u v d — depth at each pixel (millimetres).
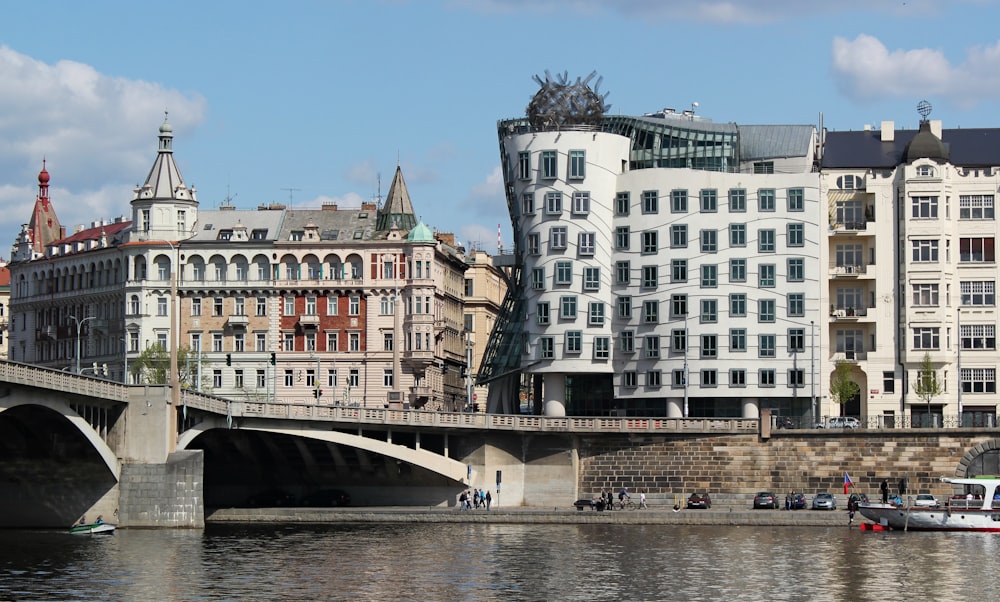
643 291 151375
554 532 120188
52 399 108312
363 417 134125
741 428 138250
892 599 85750
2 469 119812
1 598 83750
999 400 145375
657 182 151625
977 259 147125
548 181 152625
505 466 141500
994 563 99438
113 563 97375
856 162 150625
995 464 134125
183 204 177750
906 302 146750
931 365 145125
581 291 151750
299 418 130000
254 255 174125
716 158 156375
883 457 135625
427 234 172375
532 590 88000
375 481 141875
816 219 149375
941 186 147125
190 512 119312
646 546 109125
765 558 101938
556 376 153625
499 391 157625
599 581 91375
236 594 85750
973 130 153750
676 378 150000
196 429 124000
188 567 96000
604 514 128750
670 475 139125
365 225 177125
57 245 193875
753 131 160500
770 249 149625
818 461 136750
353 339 172375
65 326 189250
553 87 156000
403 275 171875
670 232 151000
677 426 139375
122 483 119125
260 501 140750
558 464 141125
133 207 178750
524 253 154750
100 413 118188
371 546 108812
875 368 147625
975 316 146375
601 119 156875
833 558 101938
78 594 85250
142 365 168000
